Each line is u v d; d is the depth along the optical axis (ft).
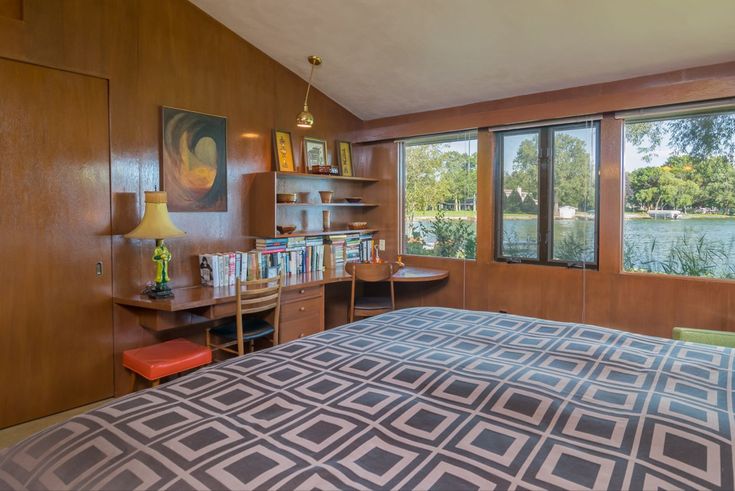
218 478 3.02
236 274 11.63
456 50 11.04
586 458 3.21
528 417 3.78
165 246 10.71
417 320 7.06
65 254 9.30
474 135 13.39
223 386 4.53
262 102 12.71
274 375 4.78
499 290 13.08
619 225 11.09
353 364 5.04
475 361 5.04
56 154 9.09
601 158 11.22
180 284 11.15
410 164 14.85
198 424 3.74
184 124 11.02
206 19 11.37
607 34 9.52
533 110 12.00
